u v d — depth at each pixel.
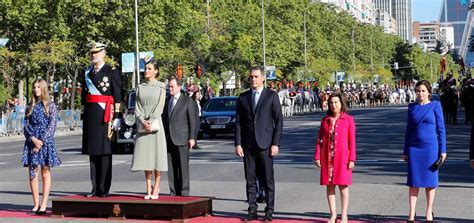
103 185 14.27
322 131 12.39
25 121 14.58
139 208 13.34
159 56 67.38
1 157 30.67
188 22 71.25
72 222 13.32
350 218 13.33
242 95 13.28
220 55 79.25
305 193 16.61
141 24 65.94
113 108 14.30
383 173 20.31
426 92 12.40
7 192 18.12
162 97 14.07
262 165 13.13
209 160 25.36
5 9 61.56
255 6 95.31
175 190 15.27
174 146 15.06
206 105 38.53
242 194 16.73
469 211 13.95
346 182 12.20
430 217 12.50
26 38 65.19
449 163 22.81
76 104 75.62
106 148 14.17
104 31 65.31
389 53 177.00
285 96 71.81
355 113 74.12
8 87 63.44
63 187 18.67
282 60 94.31
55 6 62.84
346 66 133.12
